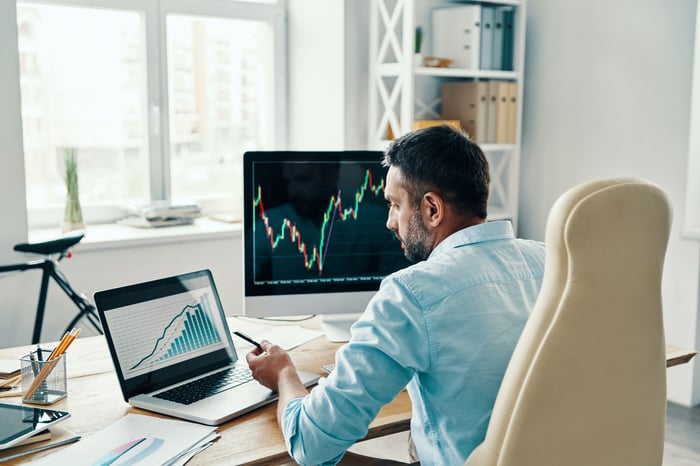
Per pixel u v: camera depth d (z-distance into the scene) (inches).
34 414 57.6
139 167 143.3
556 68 145.9
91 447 53.2
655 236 44.3
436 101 152.3
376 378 48.1
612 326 43.8
